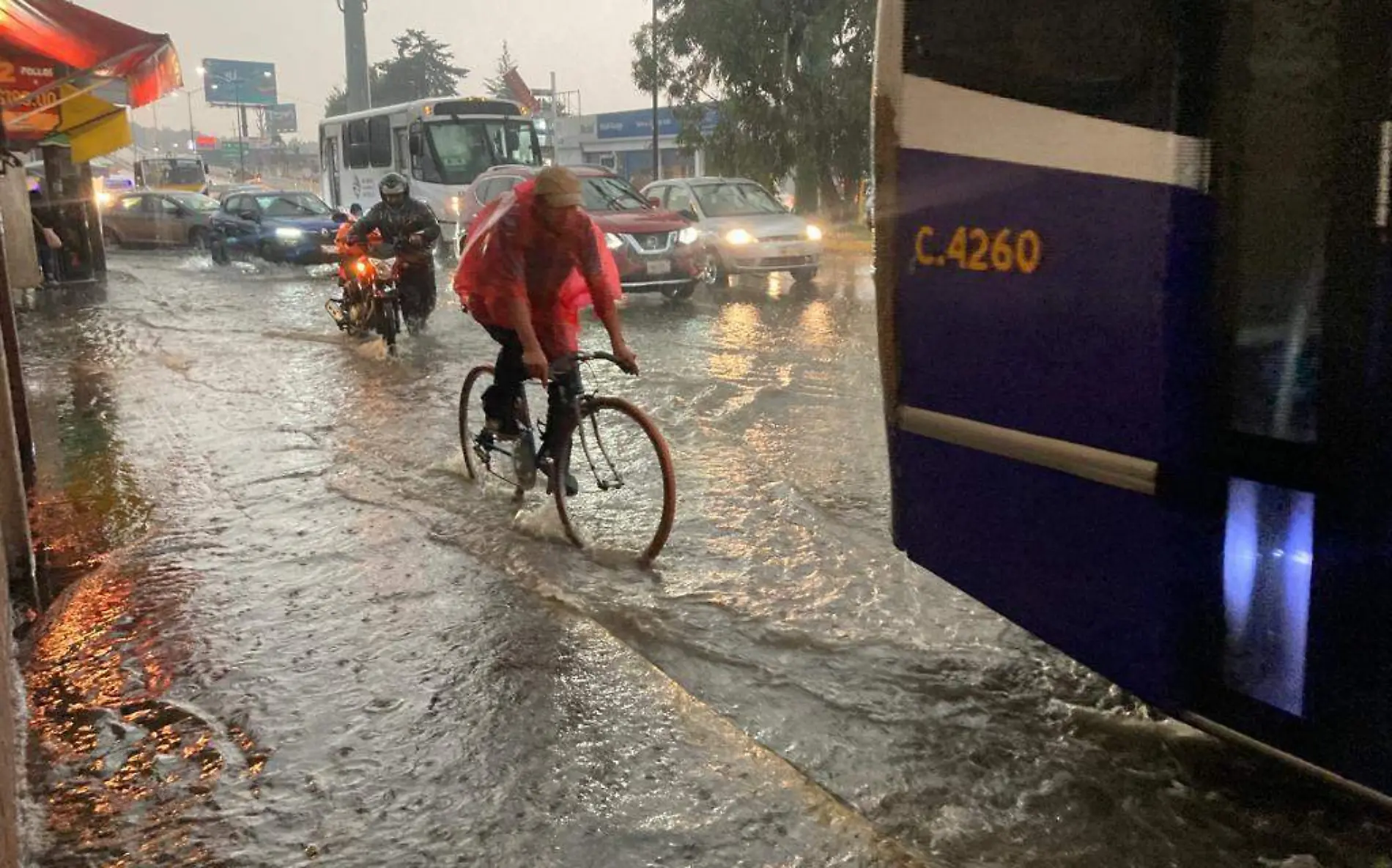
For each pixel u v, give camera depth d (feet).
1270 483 9.13
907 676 13.62
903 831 10.48
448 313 49.52
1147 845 10.19
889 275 11.53
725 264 57.00
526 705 13.00
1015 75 10.12
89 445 25.93
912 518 11.90
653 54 100.48
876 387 30.86
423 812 10.96
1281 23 8.55
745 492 21.08
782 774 11.39
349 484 22.31
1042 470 10.62
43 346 41.01
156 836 10.68
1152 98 9.24
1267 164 8.77
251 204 75.31
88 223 64.44
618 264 48.39
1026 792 11.07
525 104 160.45
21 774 11.73
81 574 17.53
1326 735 9.20
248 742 12.35
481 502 20.89
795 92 95.86
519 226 16.87
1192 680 9.98
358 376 34.42
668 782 11.33
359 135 90.94
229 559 18.12
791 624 15.14
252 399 31.09
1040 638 11.05
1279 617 9.30
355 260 39.70
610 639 14.69
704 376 32.60
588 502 20.51
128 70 33.96
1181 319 9.36
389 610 15.90
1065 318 10.13
